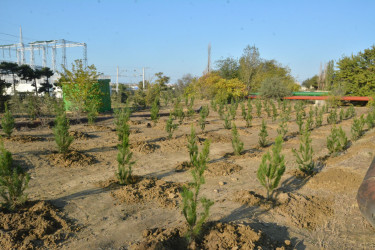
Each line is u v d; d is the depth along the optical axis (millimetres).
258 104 21000
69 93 16859
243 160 8281
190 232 3623
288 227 4250
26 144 8773
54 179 6207
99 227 4188
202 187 6012
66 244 3699
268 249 3549
